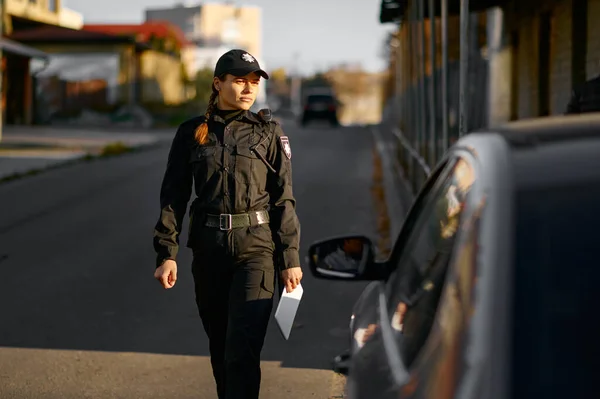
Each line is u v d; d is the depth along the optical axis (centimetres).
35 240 1099
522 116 1530
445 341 187
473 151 231
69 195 1509
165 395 545
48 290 832
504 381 162
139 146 2594
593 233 179
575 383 162
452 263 210
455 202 237
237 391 396
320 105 4228
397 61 2648
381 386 224
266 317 410
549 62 1368
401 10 1827
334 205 1372
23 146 2531
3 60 3734
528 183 192
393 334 254
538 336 168
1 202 1428
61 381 573
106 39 4306
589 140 205
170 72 5084
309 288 823
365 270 336
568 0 1198
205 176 418
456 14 1619
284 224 419
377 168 1931
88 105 4325
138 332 688
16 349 645
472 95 1891
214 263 420
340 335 673
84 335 680
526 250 179
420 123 1455
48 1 4859
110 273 904
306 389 554
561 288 173
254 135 421
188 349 643
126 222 1229
